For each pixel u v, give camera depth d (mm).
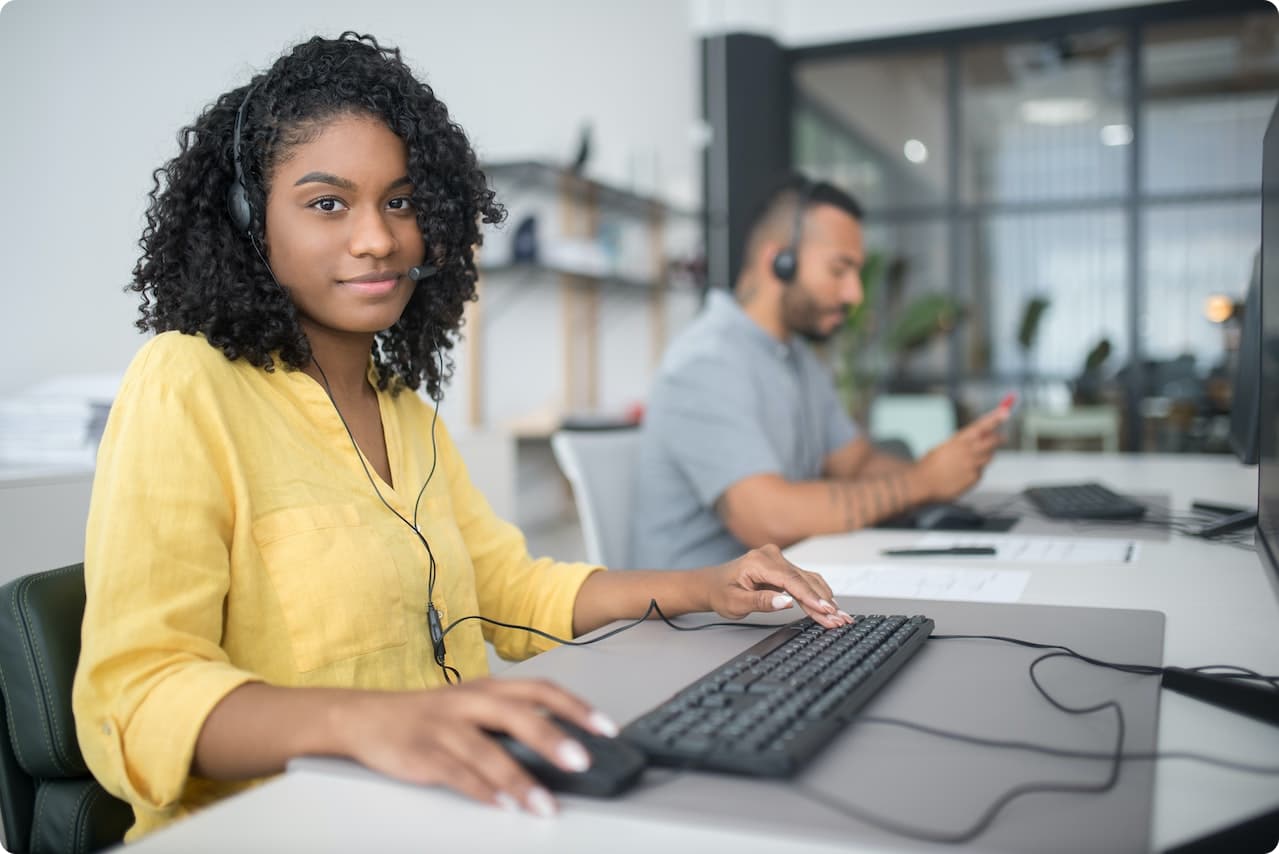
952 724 681
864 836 505
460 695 608
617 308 4789
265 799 568
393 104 960
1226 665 808
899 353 5984
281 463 893
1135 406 5633
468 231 1094
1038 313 5750
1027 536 1567
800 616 1035
